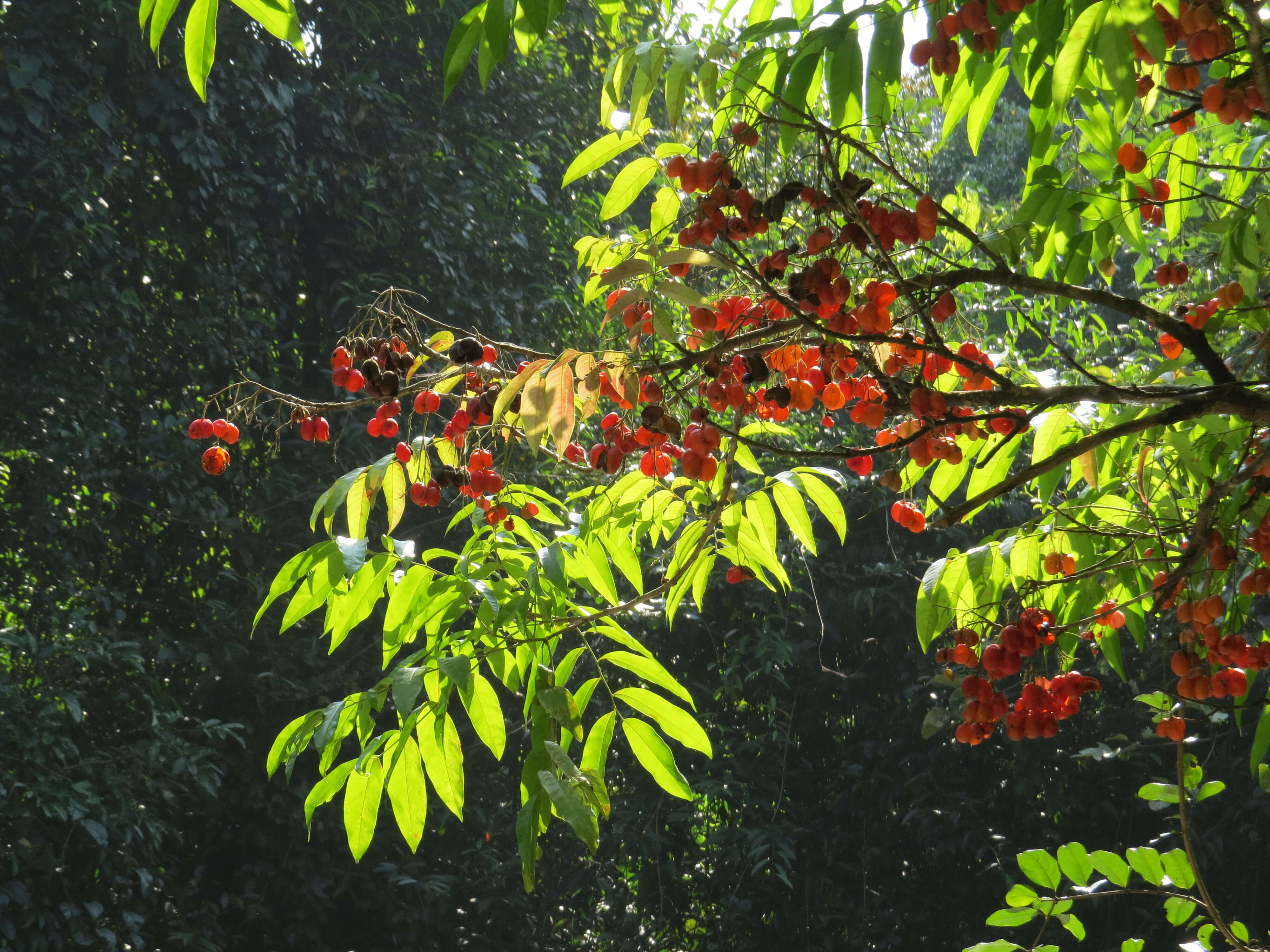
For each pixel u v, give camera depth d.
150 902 6.38
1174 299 4.04
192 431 2.51
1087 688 2.16
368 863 7.23
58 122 6.47
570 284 8.54
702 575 2.64
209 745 6.91
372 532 7.45
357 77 7.55
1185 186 2.10
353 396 7.43
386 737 2.24
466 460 2.50
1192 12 1.67
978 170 10.98
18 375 6.38
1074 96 1.98
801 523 2.54
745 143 1.81
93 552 6.91
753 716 8.34
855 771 7.76
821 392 2.10
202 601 7.20
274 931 7.08
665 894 8.16
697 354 1.83
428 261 7.74
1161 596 2.12
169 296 7.21
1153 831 7.54
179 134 6.77
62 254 6.43
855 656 8.35
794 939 7.96
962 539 7.93
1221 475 2.41
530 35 1.69
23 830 5.70
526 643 2.27
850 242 1.83
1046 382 2.26
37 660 6.26
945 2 1.68
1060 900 2.59
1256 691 6.47
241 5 1.60
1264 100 1.53
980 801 7.63
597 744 2.38
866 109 1.70
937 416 1.77
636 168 2.03
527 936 7.96
